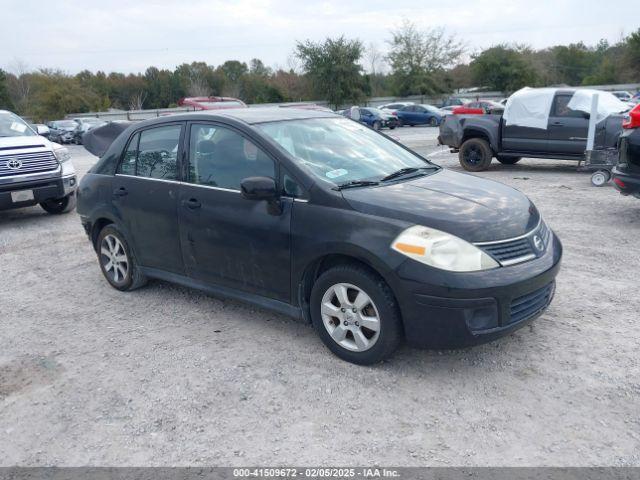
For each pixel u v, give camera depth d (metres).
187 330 4.65
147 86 72.38
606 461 2.88
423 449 3.02
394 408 3.39
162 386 3.78
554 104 11.98
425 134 28.17
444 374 3.75
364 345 3.79
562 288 5.20
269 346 4.27
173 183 4.78
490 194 4.08
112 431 3.32
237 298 4.52
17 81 64.19
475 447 3.02
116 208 5.30
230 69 82.06
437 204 3.74
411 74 53.72
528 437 3.09
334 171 4.19
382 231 3.58
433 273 3.40
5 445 3.26
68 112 52.81
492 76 55.47
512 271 3.51
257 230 4.16
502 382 3.63
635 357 3.88
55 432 3.35
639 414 3.25
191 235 4.64
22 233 8.66
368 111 33.78
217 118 4.60
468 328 3.43
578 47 85.06
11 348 4.51
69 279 6.19
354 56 50.38
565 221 7.70
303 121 4.73
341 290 3.83
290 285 4.10
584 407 3.33
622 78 60.69
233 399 3.58
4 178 8.70
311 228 3.87
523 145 12.42
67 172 9.66
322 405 3.46
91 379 3.93
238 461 3.00
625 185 7.11
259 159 4.25
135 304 5.30
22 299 5.63
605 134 10.89
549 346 4.08
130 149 5.29
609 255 6.14
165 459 3.05
